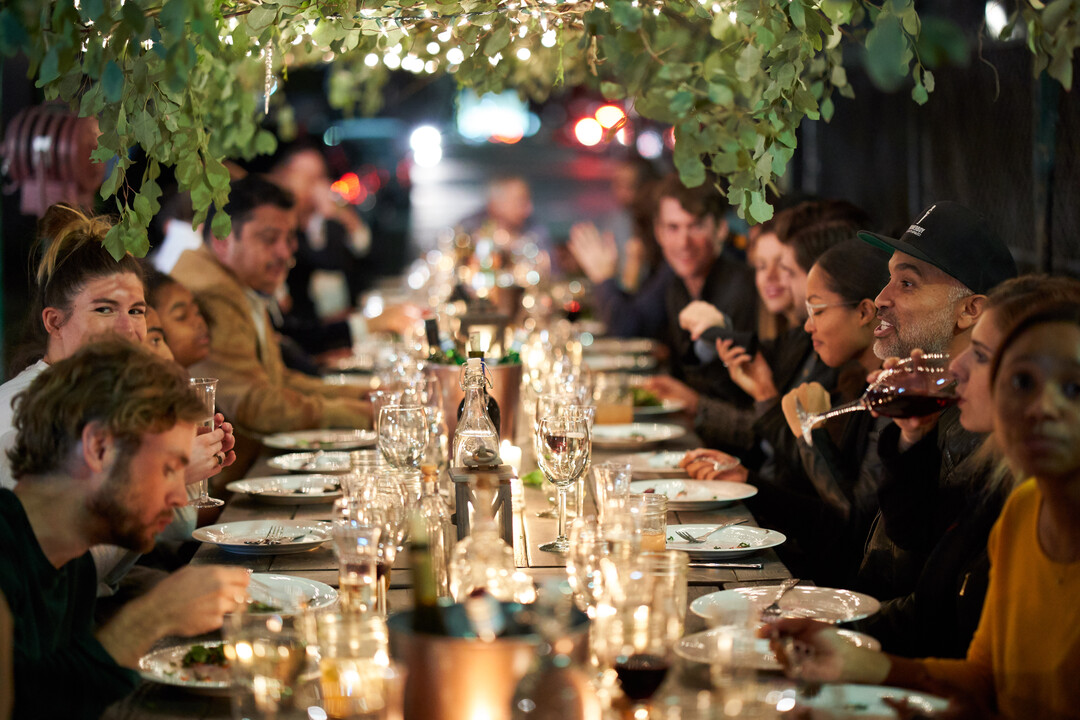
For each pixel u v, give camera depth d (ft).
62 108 14.57
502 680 4.25
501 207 27.09
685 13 7.60
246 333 13.05
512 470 6.94
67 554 5.52
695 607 6.19
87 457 5.29
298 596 6.32
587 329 20.84
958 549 6.50
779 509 10.01
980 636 5.66
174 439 5.39
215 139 10.77
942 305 8.25
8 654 4.71
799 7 6.72
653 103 6.91
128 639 5.50
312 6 8.25
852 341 10.02
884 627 6.80
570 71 13.91
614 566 5.41
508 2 8.16
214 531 8.13
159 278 11.53
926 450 7.13
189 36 7.25
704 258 16.74
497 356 10.43
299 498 9.24
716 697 4.36
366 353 17.53
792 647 5.22
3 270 16.40
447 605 4.47
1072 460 5.07
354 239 29.66
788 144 7.08
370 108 17.22
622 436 11.79
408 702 4.38
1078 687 5.12
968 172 16.42
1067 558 5.27
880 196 21.13
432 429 8.71
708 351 14.16
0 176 15.23
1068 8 6.48
